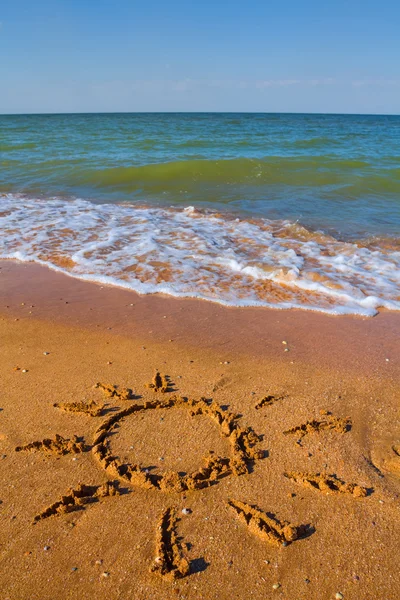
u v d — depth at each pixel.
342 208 3.42
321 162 5.16
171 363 1.42
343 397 1.26
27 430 1.15
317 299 1.86
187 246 2.46
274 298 1.86
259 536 0.88
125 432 1.14
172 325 1.65
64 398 1.26
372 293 1.90
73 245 2.48
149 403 1.23
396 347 1.51
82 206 3.42
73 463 1.05
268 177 4.54
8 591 0.79
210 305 1.81
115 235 2.65
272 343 1.53
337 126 15.73
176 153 6.27
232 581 0.81
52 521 0.91
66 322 1.67
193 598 0.78
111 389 1.29
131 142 7.57
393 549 0.86
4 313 1.74
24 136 8.71
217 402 1.24
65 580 0.81
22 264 2.23
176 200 3.69
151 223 2.91
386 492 0.97
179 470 1.03
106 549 0.86
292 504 0.95
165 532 0.89
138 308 1.78
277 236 2.70
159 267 2.16
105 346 1.51
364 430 1.15
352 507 0.94
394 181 4.25
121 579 0.81
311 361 1.43
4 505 0.95
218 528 0.90
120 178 4.47
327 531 0.89
